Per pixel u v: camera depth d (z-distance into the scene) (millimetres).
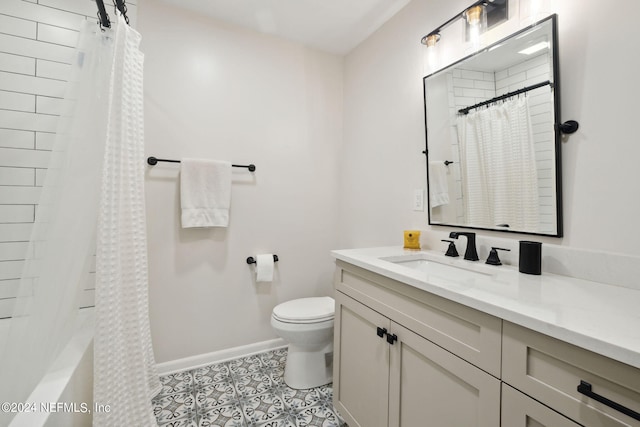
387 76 1932
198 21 1892
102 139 1149
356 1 1753
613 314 657
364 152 2146
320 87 2320
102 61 1199
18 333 1044
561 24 1058
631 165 898
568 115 1042
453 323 853
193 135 1888
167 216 1836
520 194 1185
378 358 1163
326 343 1750
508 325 701
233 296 2041
